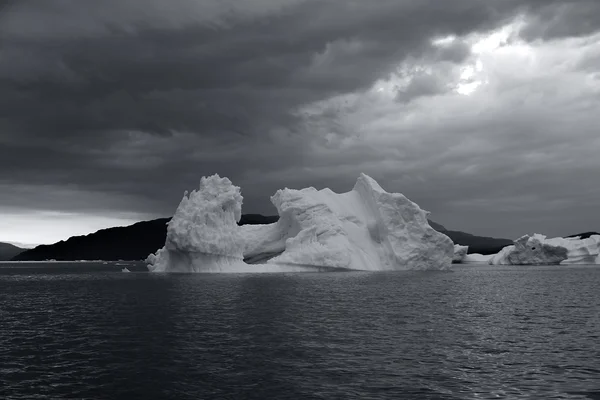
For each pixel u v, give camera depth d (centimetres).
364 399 1880
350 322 3512
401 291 5656
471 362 2411
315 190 9456
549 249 13988
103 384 2066
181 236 7619
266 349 2648
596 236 14788
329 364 2355
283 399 1880
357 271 8694
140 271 10988
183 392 1964
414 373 2217
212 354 2544
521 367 2328
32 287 6800
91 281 7769
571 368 2314
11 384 2069
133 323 3466
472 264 15538
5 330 3247
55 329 3278
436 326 3400
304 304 4422
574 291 5969
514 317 3847
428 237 9106
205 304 4406
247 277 7412
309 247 8444
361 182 9588
